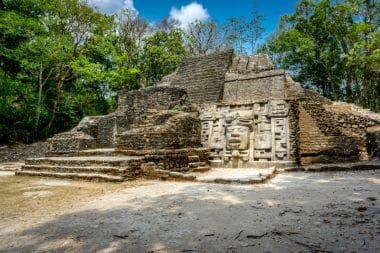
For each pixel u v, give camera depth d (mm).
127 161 8609
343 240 3342
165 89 16234
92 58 26938
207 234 3674
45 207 5414
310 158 13742
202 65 21359
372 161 12414
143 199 5863
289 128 11789
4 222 4465
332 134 14750
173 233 3748
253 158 11812
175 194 6297
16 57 20203
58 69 23547
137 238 3598
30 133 22609
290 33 26719
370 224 3873
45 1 21453
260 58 21984
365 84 26250
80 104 25547
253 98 18172
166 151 9867
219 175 9188
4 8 21109
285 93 17750
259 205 5121
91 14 23766
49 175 9586
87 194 6559
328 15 26766
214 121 13312
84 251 3244
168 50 30547
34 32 20859
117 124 17859
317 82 30594
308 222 4047
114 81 26141
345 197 5605
